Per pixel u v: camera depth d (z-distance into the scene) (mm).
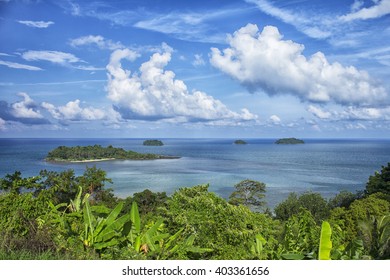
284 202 43219
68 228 6090
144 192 34094
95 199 27453
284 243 5949
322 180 110000
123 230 5797
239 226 6707
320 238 5215
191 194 7859
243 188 46438
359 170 140500
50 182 19484
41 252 5828
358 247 5555
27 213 6641
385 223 5926
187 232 6625
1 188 10094
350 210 29516
